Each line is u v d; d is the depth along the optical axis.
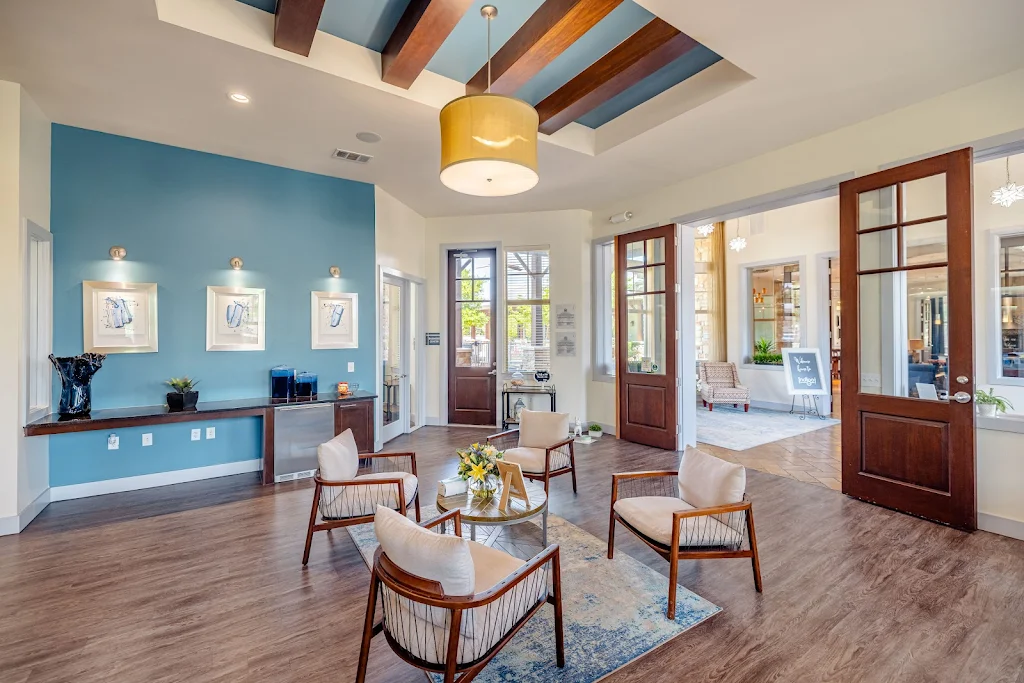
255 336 4.67
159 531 3.23
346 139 4.13
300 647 2.05
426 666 1.58
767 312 8.75
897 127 3.61
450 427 6.79
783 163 4.34
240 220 4.61
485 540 3.10
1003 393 5.24
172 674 1.88
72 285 3.86
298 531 3.24
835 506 3.67
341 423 4.70
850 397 3.85
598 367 6.44
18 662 1.94
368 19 2.98
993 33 2.70
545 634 2.12
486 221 6.76
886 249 3.65
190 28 2.63
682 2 2.47
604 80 3.39
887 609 2.31
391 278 6.04
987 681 1.83
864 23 2.62
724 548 2.41
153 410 3.96
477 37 3.17
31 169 3.42
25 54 2.86
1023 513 3.06
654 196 5.61
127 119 3.74
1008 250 5.36
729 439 6.04
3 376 3.17
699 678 1.85
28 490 3.37
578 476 4.48
